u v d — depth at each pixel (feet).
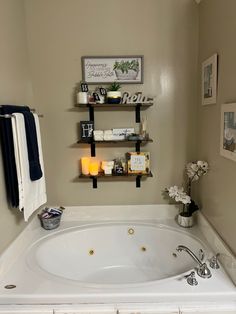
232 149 5.15
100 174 7.72
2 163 5.49
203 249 6.41
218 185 6.07
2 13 5.74
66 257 7.30
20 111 5.75
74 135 7.78
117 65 7.46
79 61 7.46
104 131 7.52
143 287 5.09
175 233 7.36
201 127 7.29
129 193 8.11
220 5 5.74
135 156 7.61
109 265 7.79
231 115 5.16
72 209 8.11
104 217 8.13
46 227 7.48
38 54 7.39
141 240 7.77
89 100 7.36
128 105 7.40
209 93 6.47
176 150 7.92
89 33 7.36
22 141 5.55
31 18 7.23
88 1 7.23
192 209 7.61
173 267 7.38
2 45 5.72
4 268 5.55
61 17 7.27
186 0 7.25
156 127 7.80
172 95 7.66
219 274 5.41
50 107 7.64
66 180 8.00
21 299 4.90
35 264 5.90
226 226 5.63
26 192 5.73
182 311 4.79
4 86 5.78
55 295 4.90
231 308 4.79
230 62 5.28
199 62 7.33
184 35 7.39
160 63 7.51
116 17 7.31
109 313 4.80
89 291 4.99
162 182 8.07
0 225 5.44
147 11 7.30
